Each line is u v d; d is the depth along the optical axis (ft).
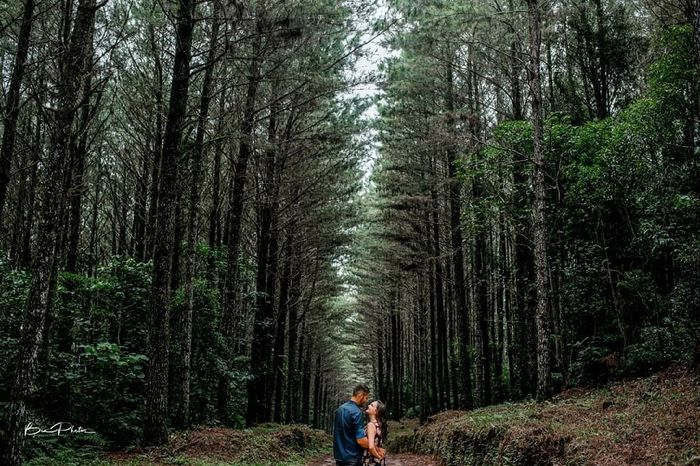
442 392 89.92
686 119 39.83
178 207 51.93
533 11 48.49
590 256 50.34
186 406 42.91
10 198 65.51
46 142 51.44
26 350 22.39
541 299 44.45
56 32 47.16
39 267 23.09
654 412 27.17
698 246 37.01
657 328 41.39
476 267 71.82
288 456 49.83
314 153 68.39
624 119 45.80
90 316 44.09
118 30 47.24
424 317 110.73
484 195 65.05
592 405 34.32
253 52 47.06
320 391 191.31
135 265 48.29
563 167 50.90
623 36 58.13
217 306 53.26
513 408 46.44
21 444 21.98
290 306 84.07
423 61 58.23
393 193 76.69
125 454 33.71
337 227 83.41
